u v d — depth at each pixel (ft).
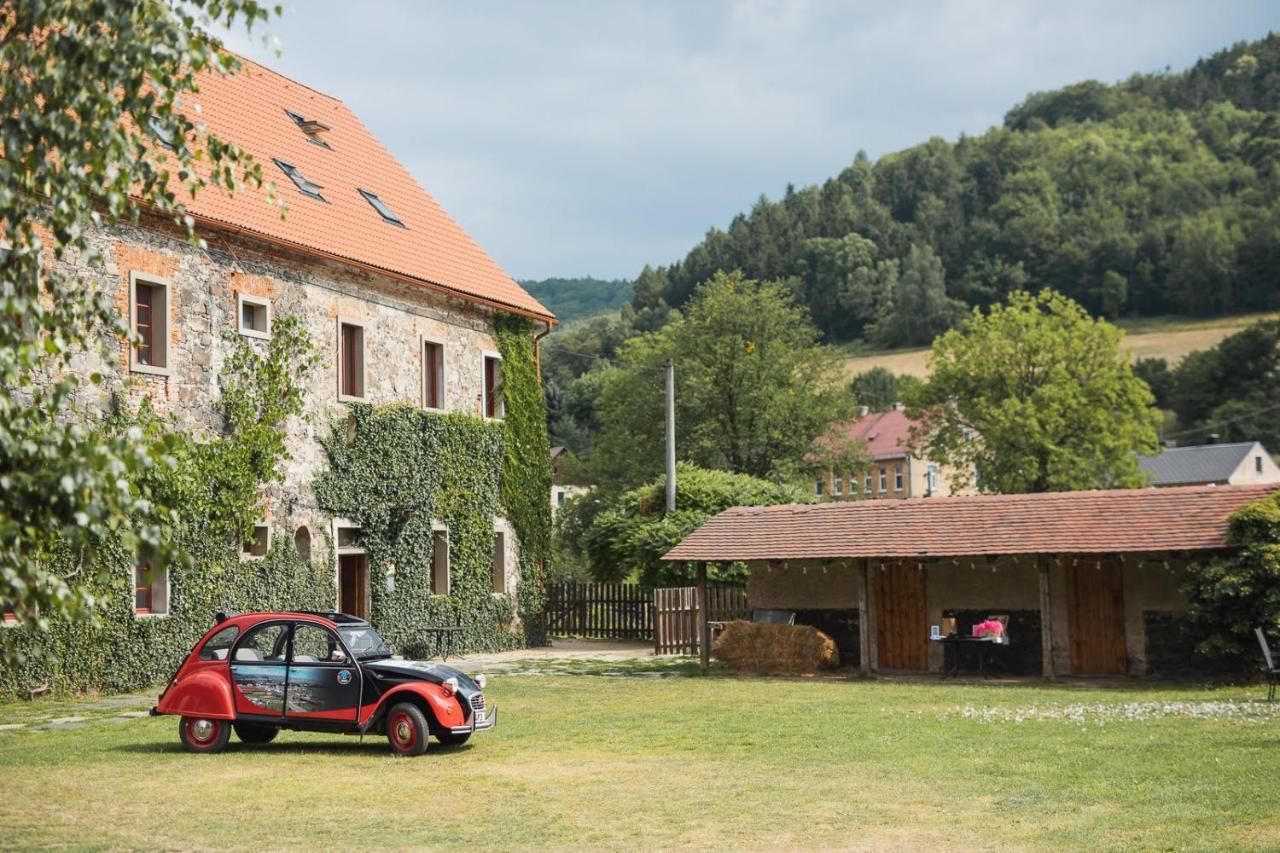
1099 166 509.76
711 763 44.93
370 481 91.91
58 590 22.88
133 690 71.92
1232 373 331.57
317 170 99.60
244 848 31.55
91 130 26.32
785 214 494.18
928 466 316.19
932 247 491.72
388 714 47.88
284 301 84.69
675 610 101.86
